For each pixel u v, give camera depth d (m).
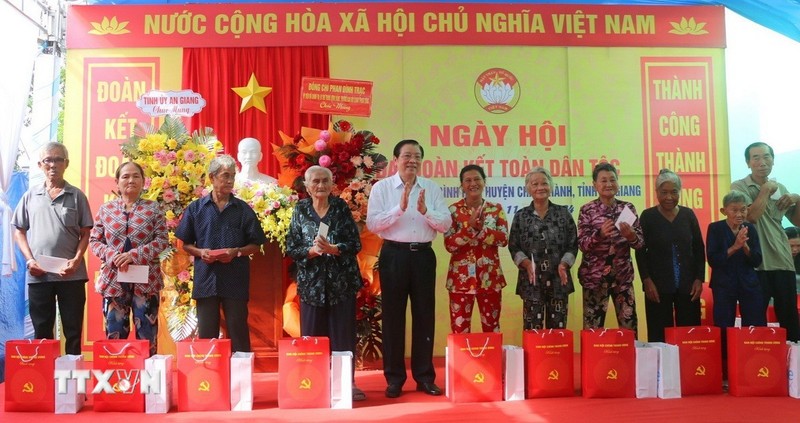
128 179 4.25
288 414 3.62
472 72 6.22
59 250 4.32
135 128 5.37
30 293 4.27
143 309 4.20
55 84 8.09
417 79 6.19
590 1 6.49
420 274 4.11
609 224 4.46
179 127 5.34
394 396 4.03
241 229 4.25
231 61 6.13
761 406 3.72
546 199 4.61
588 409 3.65
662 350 3.96
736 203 4.57
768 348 3.99
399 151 4.16
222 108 6.10
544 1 6.43
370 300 5.25
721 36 6.34
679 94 6.31
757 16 6.13
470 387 3.87
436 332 6.07
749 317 4.55
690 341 4.05
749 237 4.58
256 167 5.75
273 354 5.05
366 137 5.42
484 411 3.63
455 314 4.50
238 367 3.74
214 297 4.16
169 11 6.13
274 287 5.11
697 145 6.29
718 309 4.59
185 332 5.07
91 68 6.07
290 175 5.49
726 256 4.57
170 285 5.14
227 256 4.11
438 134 6.18
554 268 4.52
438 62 6.21
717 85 6.33
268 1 6.27
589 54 6.28
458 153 6.18
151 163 5.11
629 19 6.30
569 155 6.23
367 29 6.18
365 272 5.27
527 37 6.24
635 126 6.27
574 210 6.21
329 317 4.07
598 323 4.62
